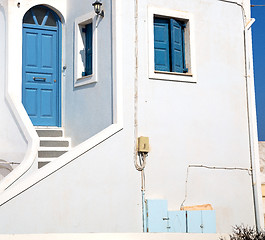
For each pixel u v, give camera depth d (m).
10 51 12.90
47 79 13.73
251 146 13.28
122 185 11.41
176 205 12.05
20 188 10.23
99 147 11.25
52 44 13.88
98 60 12.58
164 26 12.89
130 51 12.11
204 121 12.77
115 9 12.09
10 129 12.42
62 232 10.58
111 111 11.98
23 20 13.61
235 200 12.84
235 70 13.45
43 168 10.56
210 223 12.00
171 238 10.75
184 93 12.62
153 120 12.11
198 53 12.98
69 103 13.48
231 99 13.24
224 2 13.57
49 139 12.91
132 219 11.41
